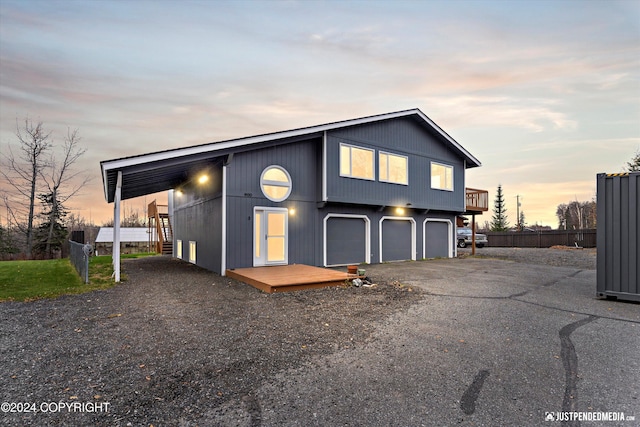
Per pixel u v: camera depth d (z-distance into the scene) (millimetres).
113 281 8500
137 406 2576
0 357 3551
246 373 3205
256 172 10352
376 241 13352
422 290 7426
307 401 2678
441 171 15695
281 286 7129
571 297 6750
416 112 13930
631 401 2691
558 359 3580
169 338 4203
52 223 26078
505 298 6633
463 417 2449
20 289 7352
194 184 13188
